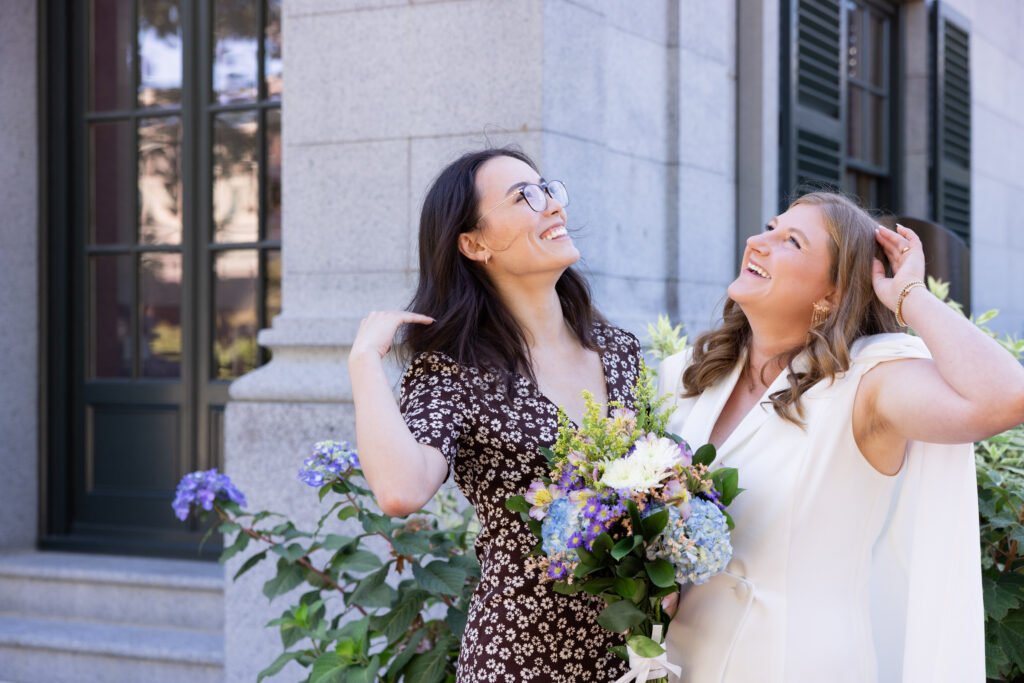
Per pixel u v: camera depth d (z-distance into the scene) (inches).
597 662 77.9
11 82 222.7
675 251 183.3
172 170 219.1
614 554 67.1
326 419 153.4
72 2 224.7
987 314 118.7
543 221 80.1
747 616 72.8
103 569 202.1
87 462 224.5
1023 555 106.1
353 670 102.8
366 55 157.8
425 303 80.6
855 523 73.0
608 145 165.8
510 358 78.9
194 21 215.0
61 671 185.0
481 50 149.9
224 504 118.2
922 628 73.9
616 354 86.9
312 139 161.6
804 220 76.5
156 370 221.1
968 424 63.9
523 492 77.2
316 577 117.3
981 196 303.4
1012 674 105.2
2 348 221.0
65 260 224.8
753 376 81.4
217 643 181.6
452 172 82.0
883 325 76.5
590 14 158.2
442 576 105.6
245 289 213.5
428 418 73.6
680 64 183.9
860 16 255.3
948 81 272.7
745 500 74.5
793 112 208.4
